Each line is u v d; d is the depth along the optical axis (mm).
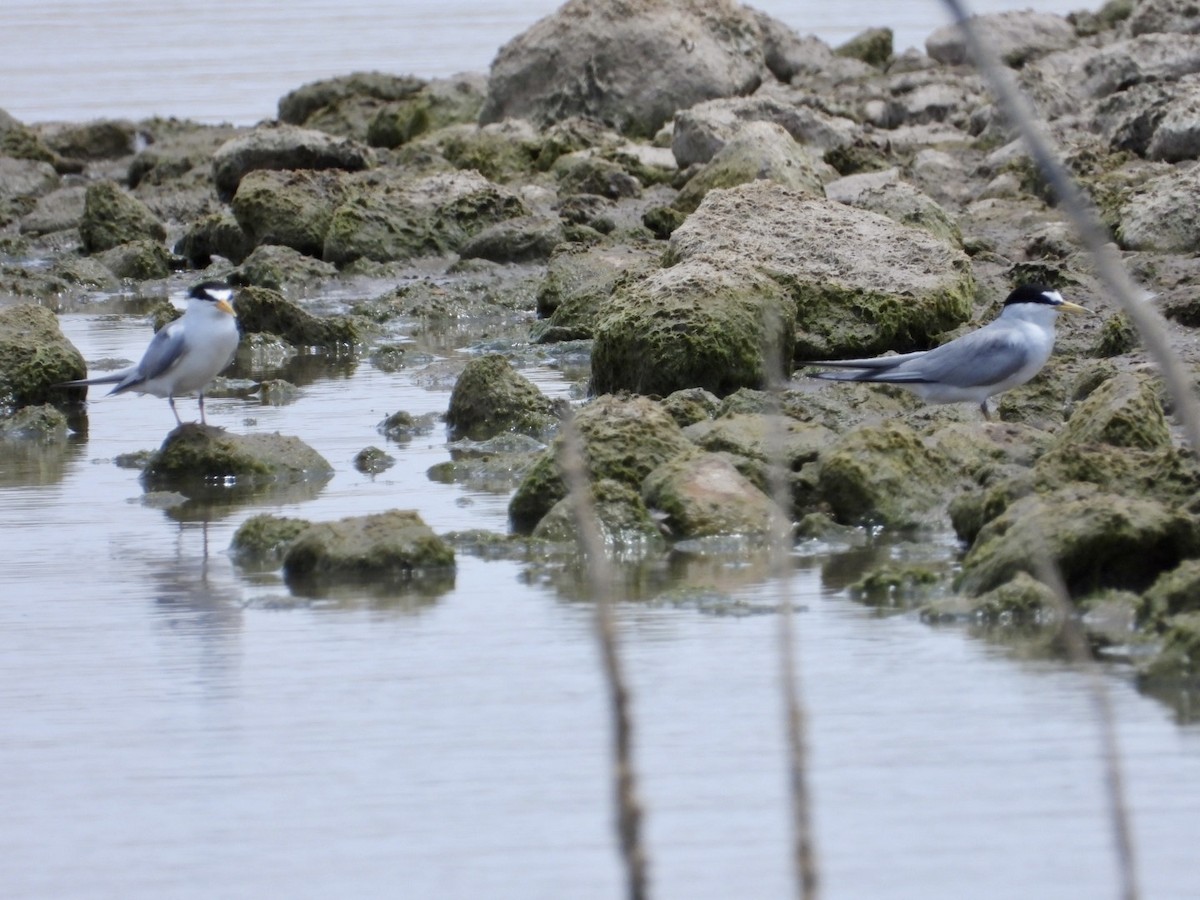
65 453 18109
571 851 8938
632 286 19156
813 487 14492
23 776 10055
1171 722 9914
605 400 15391
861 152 30969
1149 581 11961
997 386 16203
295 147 33688
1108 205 25344
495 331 24156
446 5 62719
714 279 18688
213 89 47906
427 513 15188
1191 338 18906
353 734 10445
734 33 37625
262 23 59219
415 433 18266
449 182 29891
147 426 19250
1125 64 34719
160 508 15758
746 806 9297
